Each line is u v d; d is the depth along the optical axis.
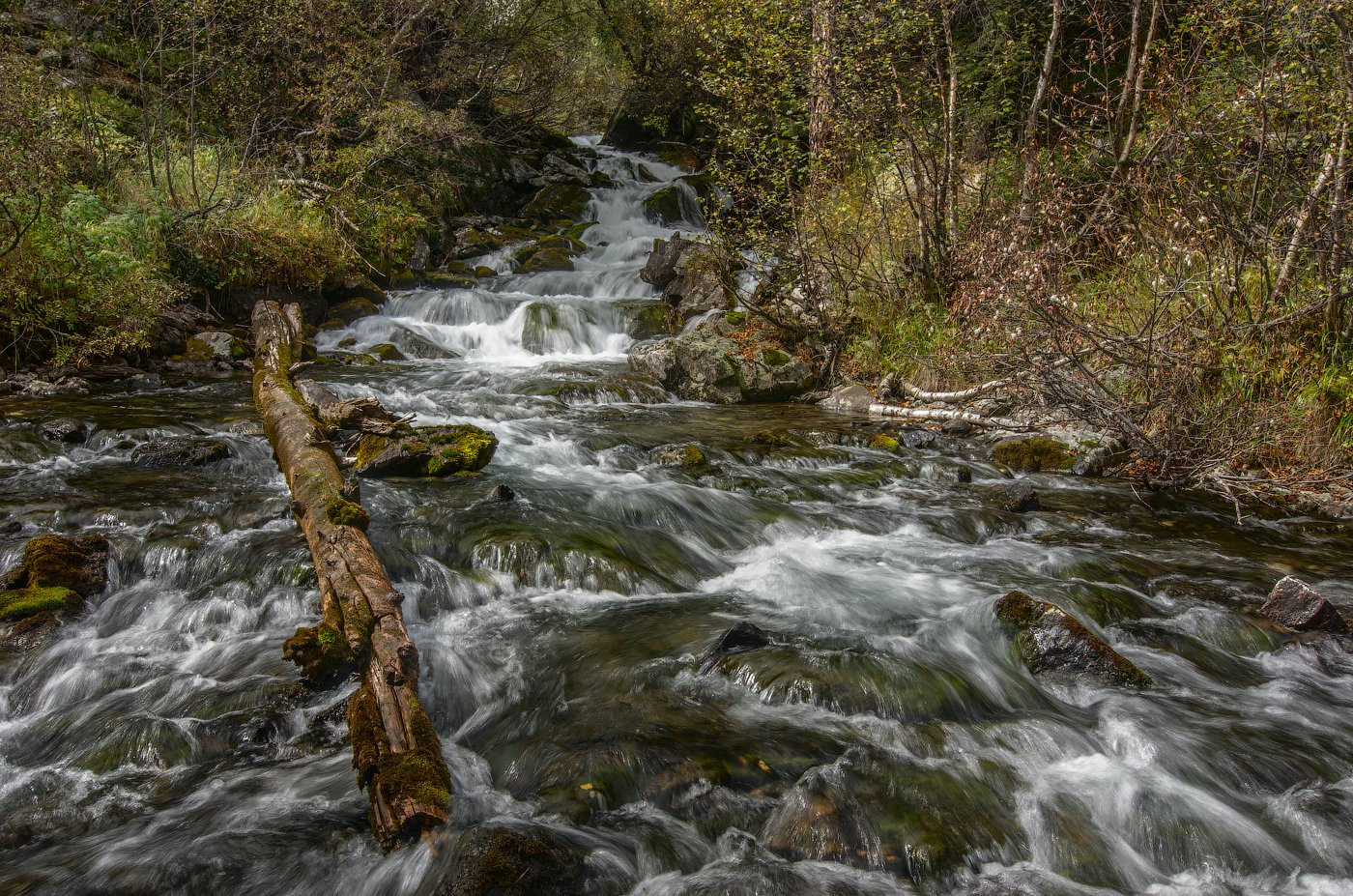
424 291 13.90
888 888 2.78
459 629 4.38
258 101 14.75
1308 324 7.56
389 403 9.02
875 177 11.02
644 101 24.06
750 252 13.22
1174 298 7.88
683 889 2.73
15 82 10.40
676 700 3.72
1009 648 4.32
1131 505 6.96
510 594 4.81
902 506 6.71
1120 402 7.69
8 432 7.13
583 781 3.17
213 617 4.38
